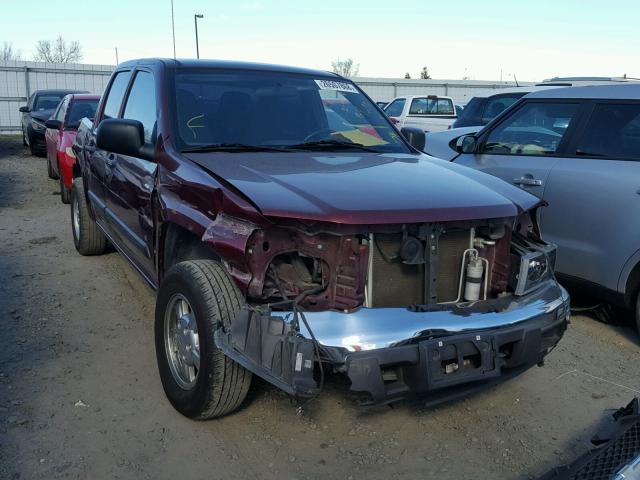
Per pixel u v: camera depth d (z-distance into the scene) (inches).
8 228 324.8
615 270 191.2
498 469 126.7
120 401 146.4
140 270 181.8
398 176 140.3
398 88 1192.2
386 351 111.3
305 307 114.9
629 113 198.2
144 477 119.6
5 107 1094.4
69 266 253.1
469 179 146.7
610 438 95.2
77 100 408.5
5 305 206.5
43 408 141.9
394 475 123.6
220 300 121.7
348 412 145.3
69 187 369.1
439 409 149.2
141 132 162.7
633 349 190.1
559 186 206.2
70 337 182.1
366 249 118.4
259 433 135.6
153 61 186.9
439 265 128.3
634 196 186.1
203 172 135.7
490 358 120.2
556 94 220.5
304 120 175.5
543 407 152.3
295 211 114.8
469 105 442.9
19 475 117.9
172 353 141.2
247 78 179.6
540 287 139.9
